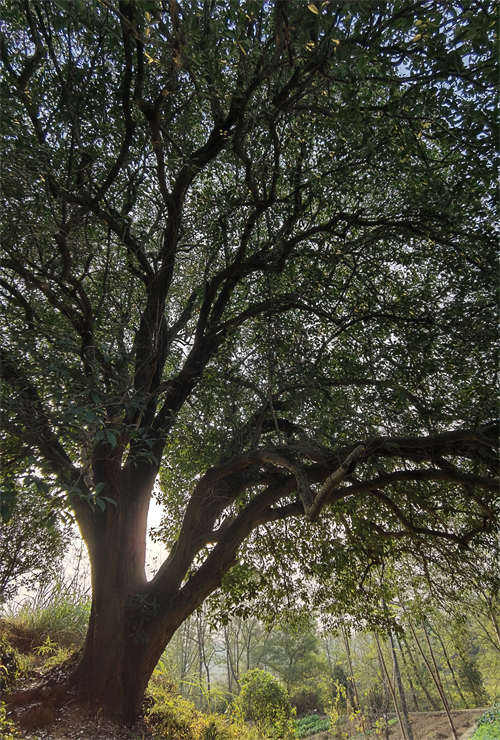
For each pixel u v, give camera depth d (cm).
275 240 691
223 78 541
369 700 2328
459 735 1967
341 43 417
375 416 639
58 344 414
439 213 630
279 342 645
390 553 844
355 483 668
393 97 527
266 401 648
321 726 2498
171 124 661
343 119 509
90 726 564
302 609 924
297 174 688
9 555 727
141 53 473
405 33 510
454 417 607
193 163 574
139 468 733
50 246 515
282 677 3259
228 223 707
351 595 869
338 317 729
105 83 611
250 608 866
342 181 660
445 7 427
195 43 420
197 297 832
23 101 535
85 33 555
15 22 570
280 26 412
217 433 723
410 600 964
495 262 598
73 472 568
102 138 620
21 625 967
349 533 828
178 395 764
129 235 607
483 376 601
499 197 584
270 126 536
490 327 590
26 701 595
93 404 373
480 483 587
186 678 1527
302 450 607
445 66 473
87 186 571
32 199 460
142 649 639
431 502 780
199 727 748
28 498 462
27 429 382
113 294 611
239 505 795
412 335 657
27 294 556
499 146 528
